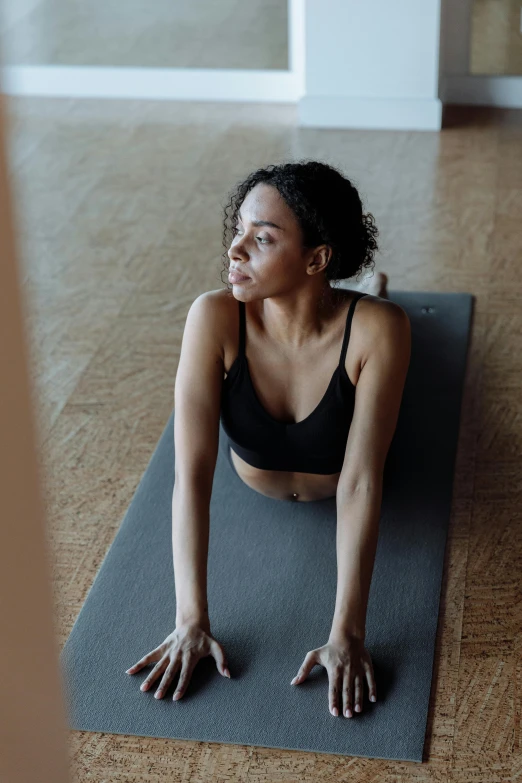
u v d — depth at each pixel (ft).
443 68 15.11
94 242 11.61
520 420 8.22
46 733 1.46
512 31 14.71
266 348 6.14
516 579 6.63
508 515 7.20
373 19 14.02
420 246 11.22
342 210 5.50
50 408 8.59
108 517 7.35
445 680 5.90
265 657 6.05
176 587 6.07
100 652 6.15
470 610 6.39
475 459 7.77
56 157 14.06
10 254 1.17
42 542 1.34
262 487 7.05
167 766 5.44
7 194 1.16
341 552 5.92
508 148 13.75
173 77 15.87
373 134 14.43
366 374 6.01
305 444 6.36
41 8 15.72
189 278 10.75
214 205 12.44
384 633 6.19
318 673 5.90
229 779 5.34
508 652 6.07
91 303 10.29
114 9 15.58
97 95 16.19
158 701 5.79
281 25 15.17
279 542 6.96
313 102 14.60
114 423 8.38
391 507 7.24
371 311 6.03
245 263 5.54
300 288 5.79
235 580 6.65
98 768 5.44
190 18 15.46
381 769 5.35
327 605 6.42
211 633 6.20
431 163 13.39
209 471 6.17
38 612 1.36
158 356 9.32
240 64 15.61
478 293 10.21
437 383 8.62
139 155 14.05
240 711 5.71
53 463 7.92
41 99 16.15
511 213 11.91
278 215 5.41
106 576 6.75
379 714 5.65
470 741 5.50
